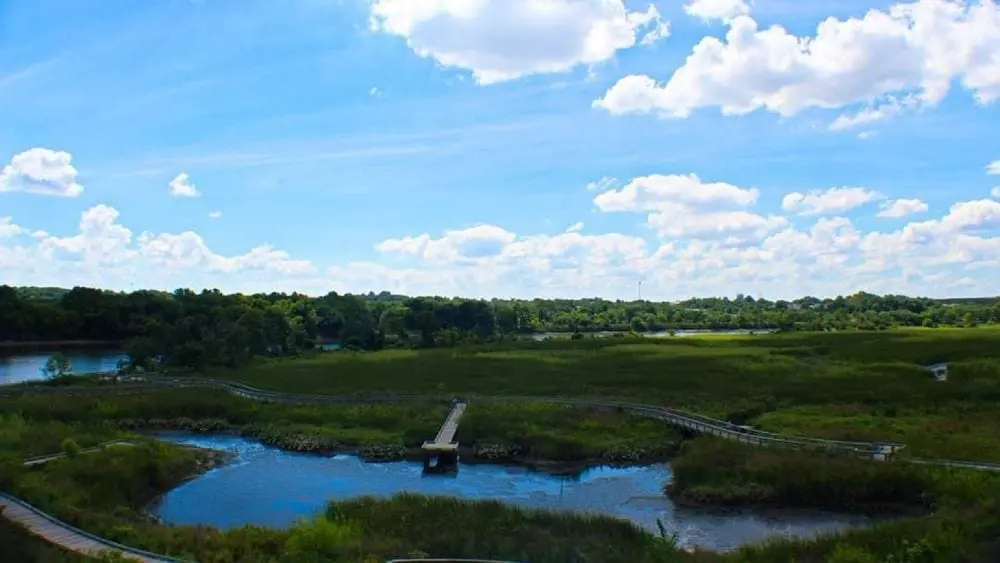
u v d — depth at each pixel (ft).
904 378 290.76
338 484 182.19
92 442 197.67
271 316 455.22
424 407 256.52
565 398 272.10
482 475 192.03
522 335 600.39
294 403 269.85
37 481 147.74
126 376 333.62
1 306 502.38
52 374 332.60
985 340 402.31
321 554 104.83
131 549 106.11
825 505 157.79
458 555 109.19
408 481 185.57
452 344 476.54
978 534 109.50
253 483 182.70
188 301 563.48
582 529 128.36
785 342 433.48
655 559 108.99
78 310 538.06
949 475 157.28
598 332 652.07
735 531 142.82
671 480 184.65
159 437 239.09
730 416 239.91
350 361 388.37
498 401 262.88
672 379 308.81
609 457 206.18
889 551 106.63
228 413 261.65
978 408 234.38
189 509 160.15
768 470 167.84
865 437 197.57
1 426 212.64
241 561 102.47
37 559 96.63
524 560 107.04
